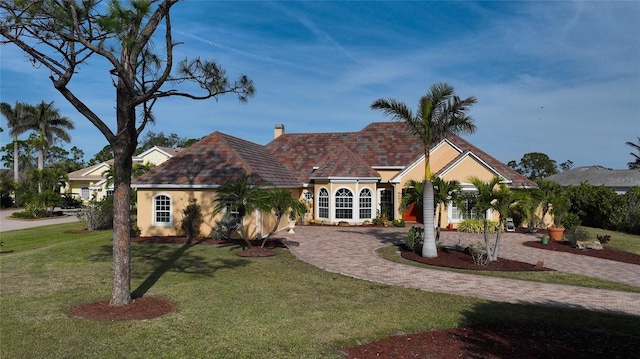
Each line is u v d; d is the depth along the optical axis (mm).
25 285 11438
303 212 17344
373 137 33875
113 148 9320
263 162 27266
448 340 7930
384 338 7984
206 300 10180
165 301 10031
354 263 15711
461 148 29312
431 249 16594
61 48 8375
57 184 48719
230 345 7387
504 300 10930
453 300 10742
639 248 19969
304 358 6934
